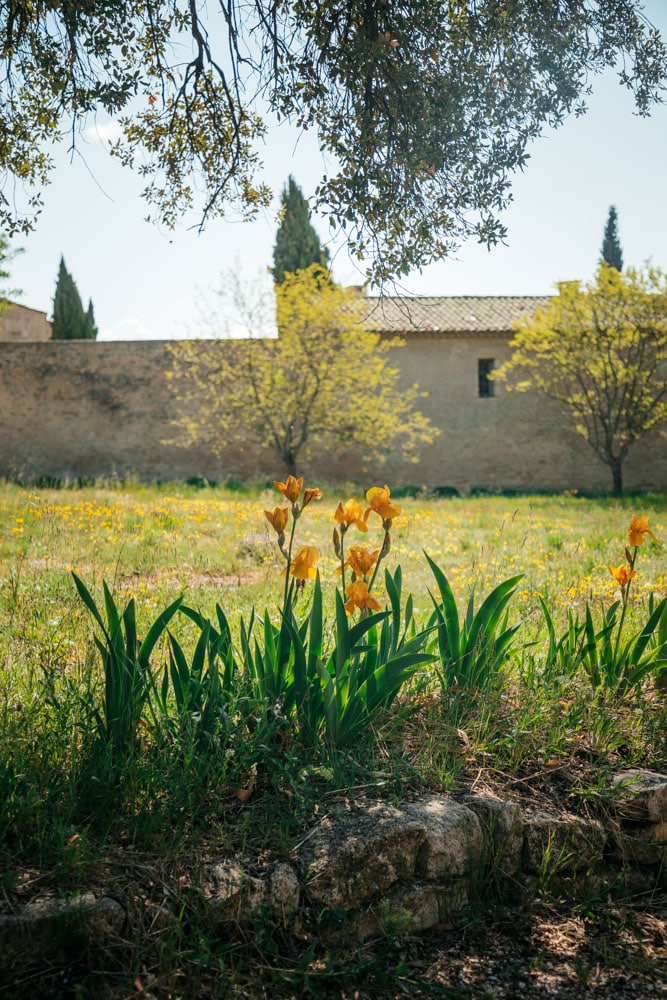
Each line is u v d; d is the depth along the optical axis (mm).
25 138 6445
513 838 2947
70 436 23078
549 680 3852
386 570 3609
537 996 2426
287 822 2713
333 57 5516
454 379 23719
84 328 40375
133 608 3016
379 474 23422
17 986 2141
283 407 20953
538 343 22844
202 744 2986
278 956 2422
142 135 6738
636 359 22594
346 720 3156
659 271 21312
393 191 5641
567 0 5535
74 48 5672
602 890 3010
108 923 2295
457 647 3715
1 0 5480
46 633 4551
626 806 3143
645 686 4168
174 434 22891
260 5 5539
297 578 3400
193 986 2244
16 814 2572
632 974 2553
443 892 2750
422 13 5285
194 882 2447
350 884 2602
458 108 5555
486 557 8523
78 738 2977
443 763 3096
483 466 23719
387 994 2379
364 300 22250
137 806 2740
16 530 8961
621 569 4035
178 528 10648
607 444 22422
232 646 3785
